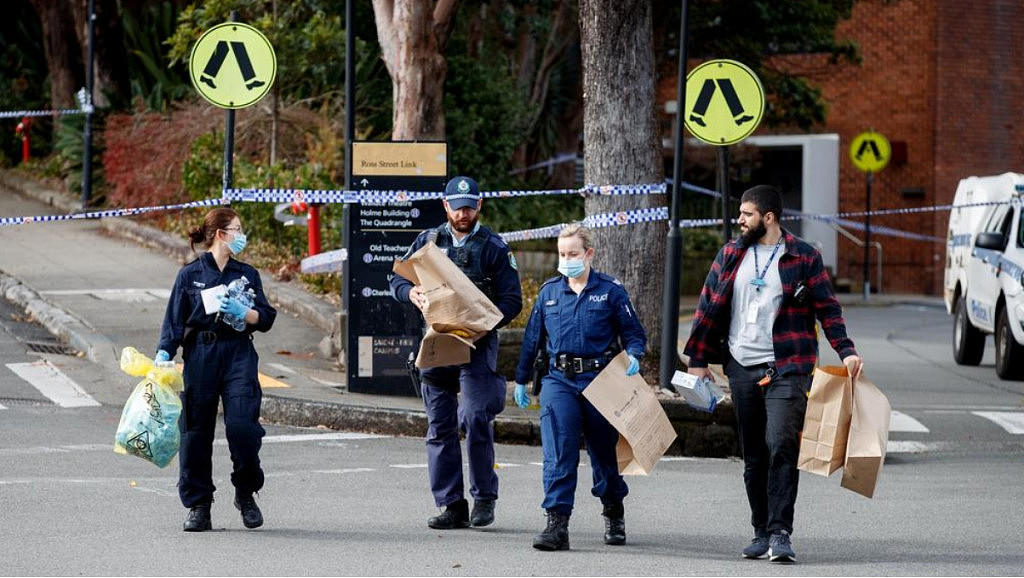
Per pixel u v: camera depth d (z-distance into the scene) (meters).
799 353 19.52
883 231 86.00
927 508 24.09
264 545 19.84
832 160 93.62
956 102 93.00
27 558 18.69
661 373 31.73
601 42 32.62
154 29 65.31
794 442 19.38
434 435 21.59
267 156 55.91
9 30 80.88
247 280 20.98
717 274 20.02
